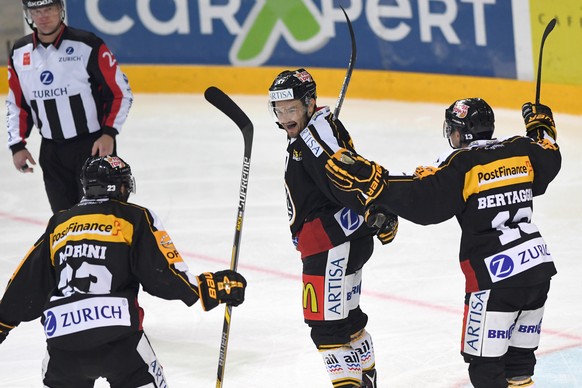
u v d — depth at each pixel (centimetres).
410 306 1597
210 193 2308
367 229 1141
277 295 1670
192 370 1377
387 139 2722
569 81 2861
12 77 1597
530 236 1059
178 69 3344
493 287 1046
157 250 989
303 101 1114
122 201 1030
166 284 986
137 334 986
